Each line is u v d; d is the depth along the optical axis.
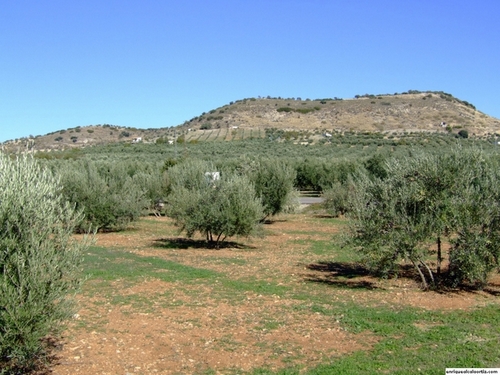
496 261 11.06
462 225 11.07
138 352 7.70
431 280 12.55
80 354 7.53
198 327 9.01
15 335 5.77
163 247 19.20
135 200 24.56
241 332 8.73
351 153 63.47
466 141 62.62
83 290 11.80
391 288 12.05
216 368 7.11
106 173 31.58
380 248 11.54
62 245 6.32
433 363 7.13
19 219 6.02
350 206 13.38
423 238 11.37
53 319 6.11
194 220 18.44
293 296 11.31
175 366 7.17
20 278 5.79
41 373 6.71
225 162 39.12
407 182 11.77
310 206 35.91
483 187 11.48
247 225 18.31
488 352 7.54
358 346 7.97
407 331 8.62
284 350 7.82
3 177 6.18
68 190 22.41
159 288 12.12
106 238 21.92
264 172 26.94
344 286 12.38
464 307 10.17
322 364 7.20
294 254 17.66
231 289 12.07
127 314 9.81
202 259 16.47
